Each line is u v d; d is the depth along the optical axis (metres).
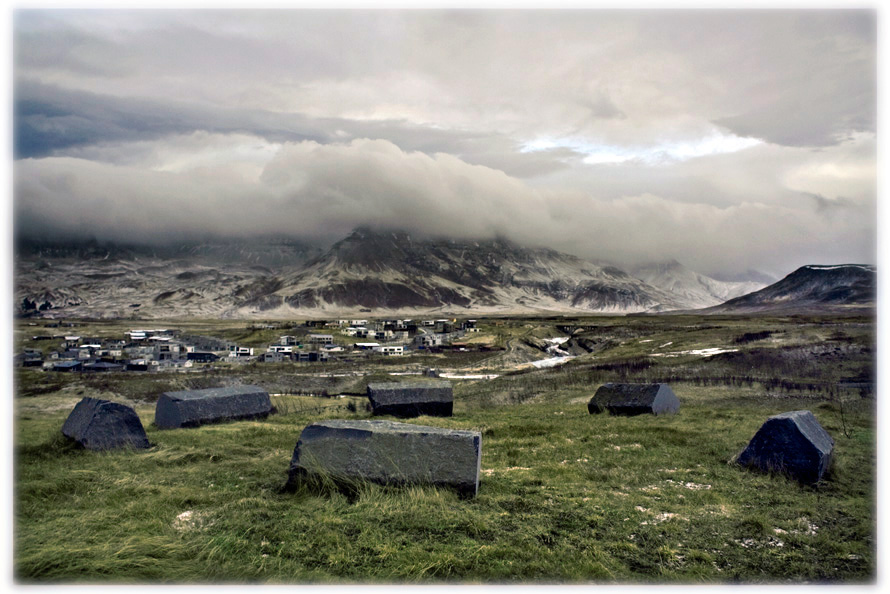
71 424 22.22
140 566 9.82
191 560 10.28
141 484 15.64
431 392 36.41
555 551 11.12
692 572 10.42
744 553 11.45
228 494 14.66
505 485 15.98
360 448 14.77
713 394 49.91
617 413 34.59
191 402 33.88
